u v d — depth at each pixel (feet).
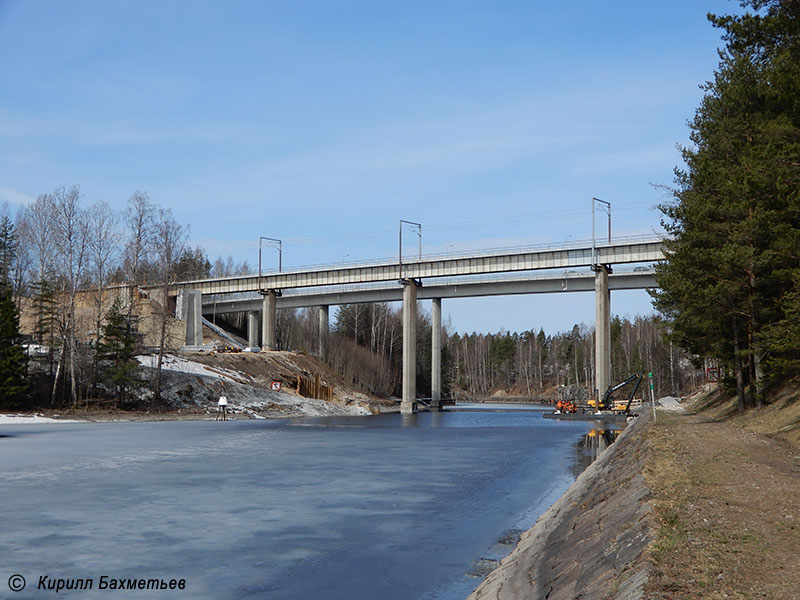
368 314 621.31
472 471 110.52
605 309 355.97
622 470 75.87
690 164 155.43
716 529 40.11
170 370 302.86
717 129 142.10
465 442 174.91
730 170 131.95
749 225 122.21
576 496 73.87
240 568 50.39
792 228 116.88
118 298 295.07
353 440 177.06
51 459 119.96
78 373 261.24
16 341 260.42
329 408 354.74
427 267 409.49
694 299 132.67
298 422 268.41
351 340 590.14
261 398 318.65
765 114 109.09
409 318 420.36
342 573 49.47
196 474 101.81
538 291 392.47
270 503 77.87
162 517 68.80
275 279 461.78
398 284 444.14
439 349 472.85
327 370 465.88
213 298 538.88
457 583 47.29
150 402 270.67
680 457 72.95
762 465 66.90
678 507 46.21
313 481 96.32
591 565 39.65
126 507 74.13
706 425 125.59
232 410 289.33
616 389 330.75
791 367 121.29
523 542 57.57
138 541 58.29
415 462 123.44
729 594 28.91
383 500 81.10
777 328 112.06
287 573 49.32
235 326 642.22
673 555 35.01
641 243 340.39
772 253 119.65
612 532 44.65
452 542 59.57
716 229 132.36
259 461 121.29
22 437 171.12
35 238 307.17
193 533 61.67
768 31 86.17
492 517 71.15
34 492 83.92
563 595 37.01
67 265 257.34
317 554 54.90
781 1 87.25
